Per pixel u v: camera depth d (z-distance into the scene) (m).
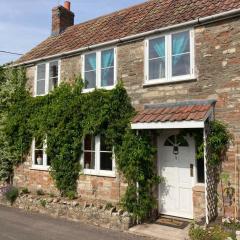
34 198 13.54
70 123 13.95
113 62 13.27
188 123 10.06
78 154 13.80
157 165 11.81
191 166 11.10
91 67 13.98
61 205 12.35
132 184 11.56
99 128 12.96
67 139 14.01
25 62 16.42
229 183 10.00
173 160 11.52
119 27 14.48
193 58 11.11
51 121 14.60
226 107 10.29
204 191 10.20
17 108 16.39
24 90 16.52
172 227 10.51
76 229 10.69
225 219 9.53
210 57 10.78
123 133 12.41
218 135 10.14
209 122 10.29
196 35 11.16
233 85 10.22
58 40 17.47
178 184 11.37
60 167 14.17
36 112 15.50
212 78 10.68
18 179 16.30
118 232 10.38
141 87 12.34
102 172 13.02
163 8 13.90
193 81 11.08
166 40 11.80
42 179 15.17
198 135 10.72
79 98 13.73
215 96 10.55
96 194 13.13
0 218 12.12
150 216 11.42
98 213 11.22
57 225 11.17
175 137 11.52
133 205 11.14
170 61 11.65
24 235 9.96
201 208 10.27
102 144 13.20
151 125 10.89
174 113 10.74
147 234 9.97
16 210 13.55
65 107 14.17
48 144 14.66
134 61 12.63
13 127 16.33
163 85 11.77
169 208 11.52
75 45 15.10
